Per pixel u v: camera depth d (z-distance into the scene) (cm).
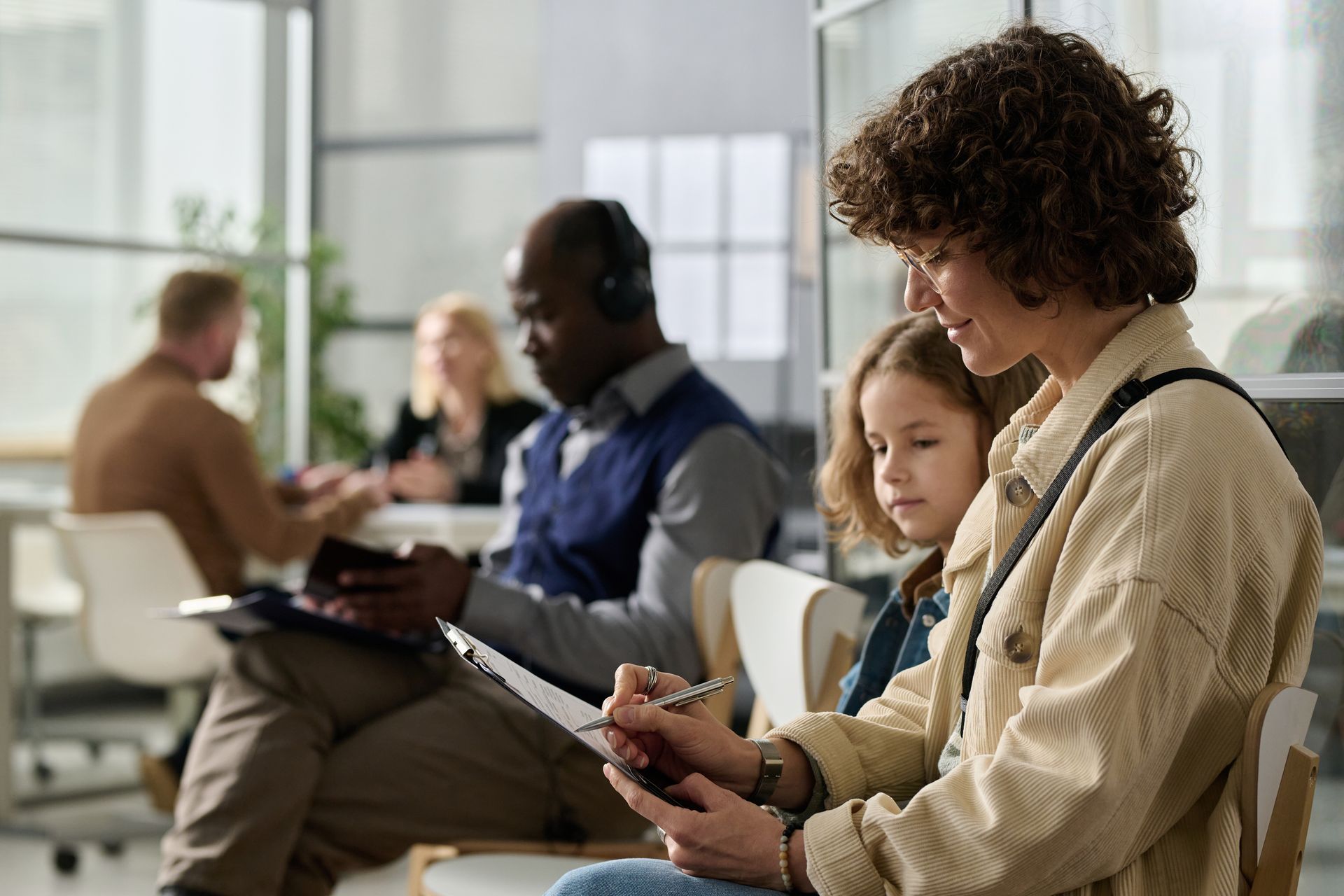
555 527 215
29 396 503
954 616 114
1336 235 141
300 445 485
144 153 536
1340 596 143
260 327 504
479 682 200
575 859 171
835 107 246
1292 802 92
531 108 718
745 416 217
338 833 183
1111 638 88
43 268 507
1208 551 89
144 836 331
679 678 120
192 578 322
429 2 717
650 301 220
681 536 201
